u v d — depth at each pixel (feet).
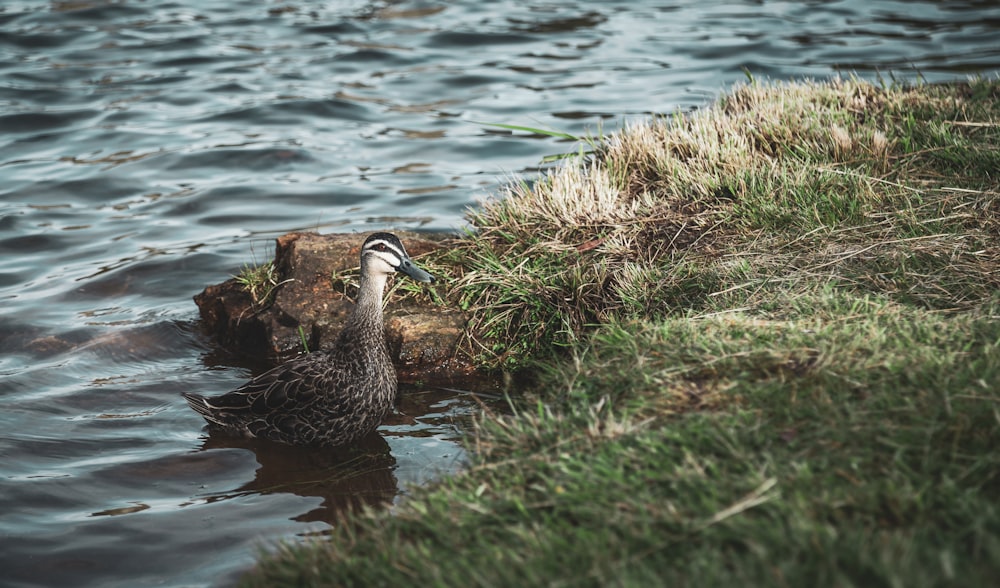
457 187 37.09
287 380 21.70
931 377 15.26
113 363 25.62
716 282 21.62
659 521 12.98
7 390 23.79
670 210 25.52
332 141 42.29
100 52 54.34
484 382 23.65
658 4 64.54
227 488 19.80
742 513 12.88
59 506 19.04
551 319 23.66
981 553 11.54
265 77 50.47
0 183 37.73
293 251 27.91
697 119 30.04
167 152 40.75
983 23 54.80
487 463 16.28
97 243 33.09
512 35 57.41
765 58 50.01
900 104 29.04
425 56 53.93
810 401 15.29
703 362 17.13
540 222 26.13
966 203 22.38
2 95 46.88
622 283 22.80
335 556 14.29
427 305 25.75
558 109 44.45
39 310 28.35
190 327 27.68
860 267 20.65
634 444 15.24
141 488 19.81
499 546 13.37
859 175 24.30
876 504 12.59
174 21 61.21
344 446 21.47
